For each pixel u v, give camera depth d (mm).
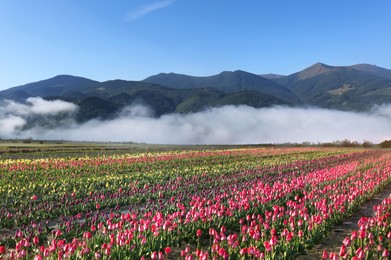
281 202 21391
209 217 15648
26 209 19906
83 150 81562
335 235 16219
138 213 17953
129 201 22688
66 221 16344
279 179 31609
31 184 28125
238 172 37562
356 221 18812
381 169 38844
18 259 11406
